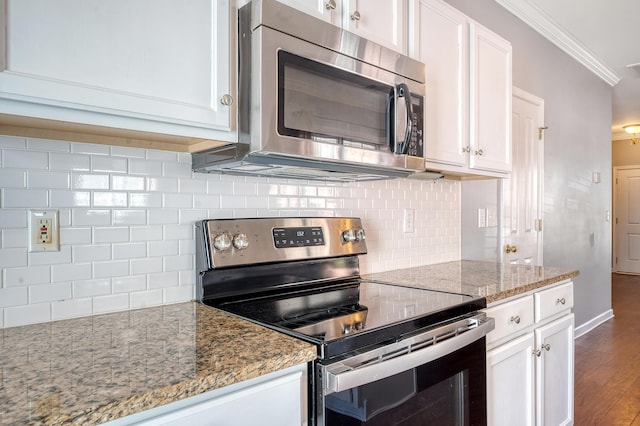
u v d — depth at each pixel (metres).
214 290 1.42
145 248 1.33
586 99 4.19
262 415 0.88
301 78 1.24
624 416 2.44
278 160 1.25
